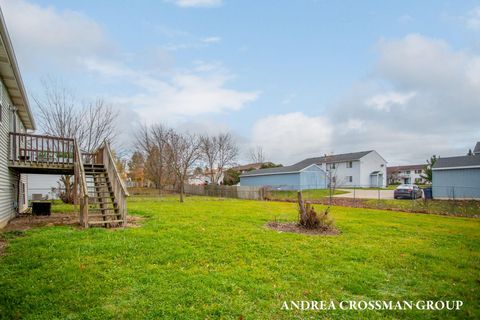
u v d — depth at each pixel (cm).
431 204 1892
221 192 3216
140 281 447
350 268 540
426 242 787
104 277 459
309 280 478
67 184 1889
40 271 475
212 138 4931
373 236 847
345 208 1770
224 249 642
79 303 371
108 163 1123
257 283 457
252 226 945
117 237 718
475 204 1853
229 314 358
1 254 568
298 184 3631
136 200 2247
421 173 6006
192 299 390
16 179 1220
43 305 363
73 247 619
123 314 347
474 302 411
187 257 573
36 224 944
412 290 454
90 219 973
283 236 795
